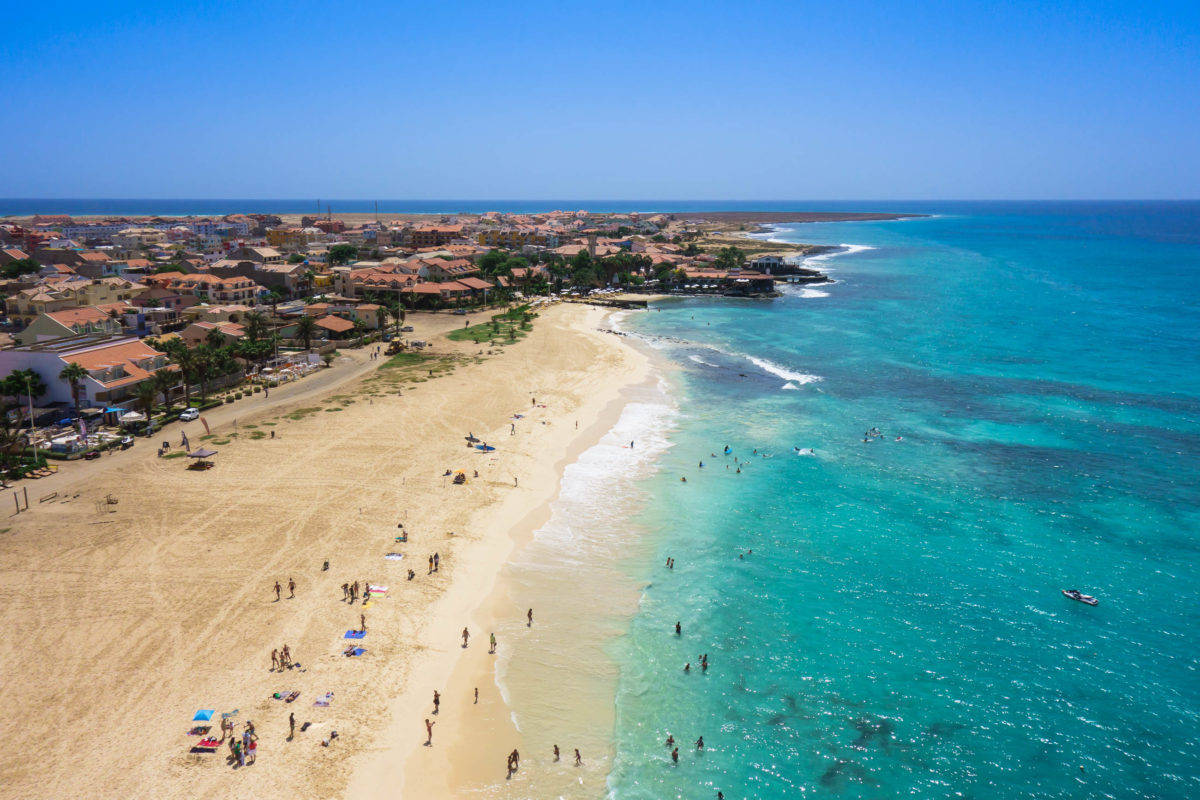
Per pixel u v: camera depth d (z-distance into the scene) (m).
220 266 167.62
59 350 87.06
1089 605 49.66
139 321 119.88
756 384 105.81
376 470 70.19
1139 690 41.72
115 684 39.38
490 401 94.56
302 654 42.53
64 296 119.56
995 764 36.69
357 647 43.38
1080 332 140.50
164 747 35.28
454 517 60.97
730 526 61.09
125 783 33.06
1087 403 94.25
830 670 43.53
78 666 40.75
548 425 85.62
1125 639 46.19
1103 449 77.75
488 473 70.62
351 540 56.09
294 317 135.88
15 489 63.84
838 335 143.00
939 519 62.09
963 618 48.47
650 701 40.69
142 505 61.19
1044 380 106.06
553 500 65.56
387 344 129.75
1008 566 54.66
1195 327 142.75
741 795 34.56
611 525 61.06
